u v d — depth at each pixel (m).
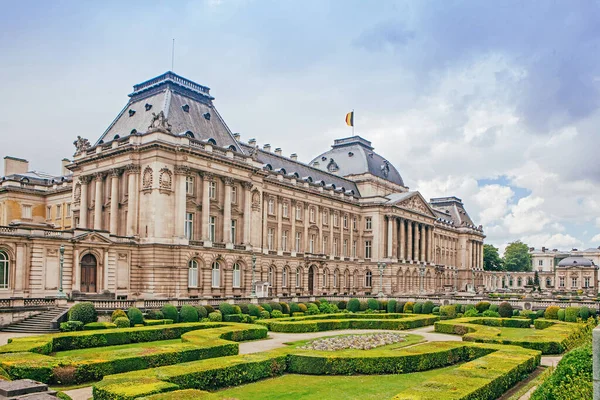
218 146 79.44
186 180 74.12
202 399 21.47
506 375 28.25
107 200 75.88
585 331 40.94
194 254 73.56
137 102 81.69
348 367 33.06
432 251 144.25
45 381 28.39
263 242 93.12
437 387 24.52
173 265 70.94
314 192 107.44
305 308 75.88
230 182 80.50
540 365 36.09
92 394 25.97
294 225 102.31
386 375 33.06
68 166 81.44
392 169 136.38
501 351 35.62
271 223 96.81
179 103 78.62
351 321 62.53
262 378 31.52
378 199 122.06
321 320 60.91
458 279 174.88
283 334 54.59
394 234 122.81
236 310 62.75
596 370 13.98
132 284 69.94
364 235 123.06
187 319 57.00
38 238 60.78
